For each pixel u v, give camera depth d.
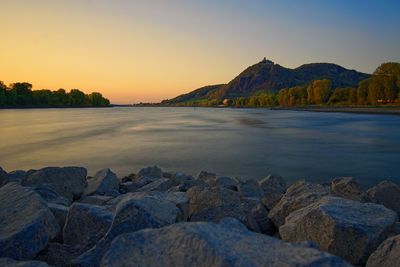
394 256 4.46
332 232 5.28
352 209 5.80
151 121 86.19
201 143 38.97
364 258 5.11
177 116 118.94
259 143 38.66
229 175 21.98
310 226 5.61
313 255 3.52
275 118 95.69
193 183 13.37
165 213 5.75
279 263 3.40
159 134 50.56
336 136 45.97
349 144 37.28
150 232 4.10
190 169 24.08
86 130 57.66
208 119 96.06
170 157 29.23
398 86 111.62
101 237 5.68
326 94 156.12
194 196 8.38
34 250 5.22
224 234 4.02
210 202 8.02
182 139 43.41
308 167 24.50
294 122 76.94
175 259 3.65
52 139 43.78
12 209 6.02
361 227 5.18
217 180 13.48
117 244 4.03
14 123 74.12
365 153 30.89
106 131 55.84
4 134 50.28
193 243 3.74
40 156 30.25
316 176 21.58
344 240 5.21
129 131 55.94
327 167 24.44
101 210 6.27
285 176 21.59
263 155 29.98
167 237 3.96
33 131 55.41
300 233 5.74
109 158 29.00
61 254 5.39
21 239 5.14
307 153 31.03
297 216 6.35
